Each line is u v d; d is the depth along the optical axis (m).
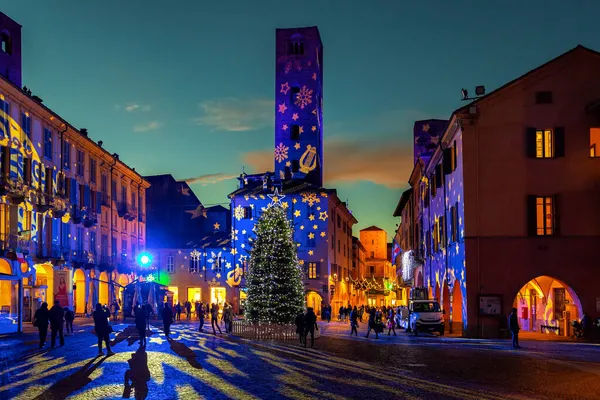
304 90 74.00
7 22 43.56
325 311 60.38
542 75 33.66
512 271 33.22
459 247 35.22
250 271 36.50
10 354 23.75
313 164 73.31
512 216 33.38
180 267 72.88
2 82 38.16
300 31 74.38
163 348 26.66
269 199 70.44
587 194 33.25
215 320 36.69
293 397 14.67
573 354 24.56
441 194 41.62
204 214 74.50
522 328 42.38
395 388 15.97
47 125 45.41
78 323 43.72
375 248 130.12
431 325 36.84
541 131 33.78
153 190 79.38
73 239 49.25
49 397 14.59
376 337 33.53
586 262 32.94
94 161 54.66
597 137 33.69
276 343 30.20
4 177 38.81
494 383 16.86
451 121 35.03
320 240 69.62
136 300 53.47
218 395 14.94
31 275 41.16
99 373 18.58
